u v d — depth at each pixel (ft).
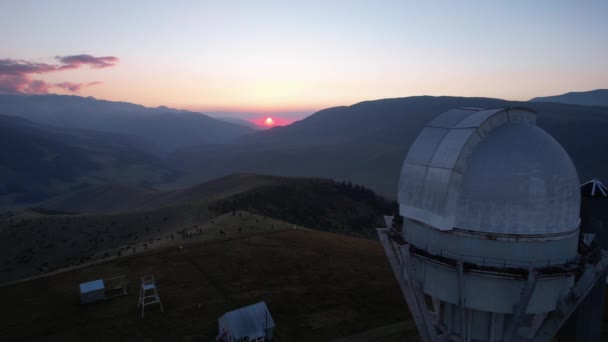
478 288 54.70
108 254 215.31
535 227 53.01
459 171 55.06
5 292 140.05
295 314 125.08
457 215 55.36
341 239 212.84
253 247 189.47
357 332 114.32
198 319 120.26
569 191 55.47
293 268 163.43
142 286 126.21
